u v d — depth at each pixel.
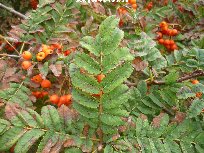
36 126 0.17
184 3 0.35
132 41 0.26
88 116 0.17
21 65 0.22
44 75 0.20
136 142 0.18
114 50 0.17
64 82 0.23
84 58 0.17
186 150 0.18
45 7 0.25
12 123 0.16
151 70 0.25
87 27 0.27
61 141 0.17
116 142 0.18
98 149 0.18
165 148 0.18
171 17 0.34
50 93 0.22
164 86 0.23
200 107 0.20
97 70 0.17
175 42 0.33
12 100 0.21
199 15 0.34
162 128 0.18
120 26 0.30
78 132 0.17
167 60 0.27
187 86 0.23
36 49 0.22
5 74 0.22
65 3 0.25
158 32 0.33
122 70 0.17
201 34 0.32
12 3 0.41
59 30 0.25
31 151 0.21
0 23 0.40
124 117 0.18
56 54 0.21
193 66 0.25
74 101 0.17
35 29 0.24
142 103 0.22
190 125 0.19
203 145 0.18
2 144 0.16
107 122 0.17
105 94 0.17
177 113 0.19
